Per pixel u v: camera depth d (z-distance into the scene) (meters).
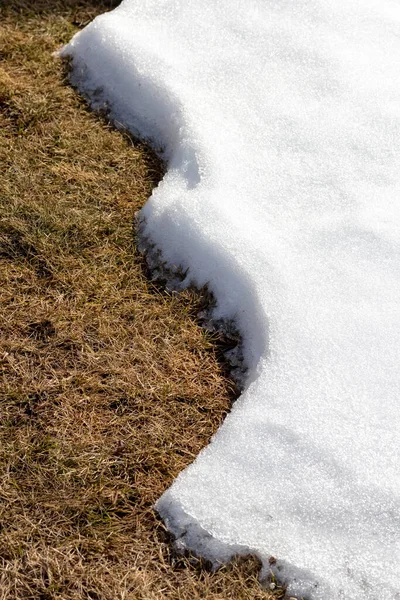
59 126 3.22
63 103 3.33
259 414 2.31
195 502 2.16
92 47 3.45
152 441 2.36
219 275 2.69
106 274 2.77
